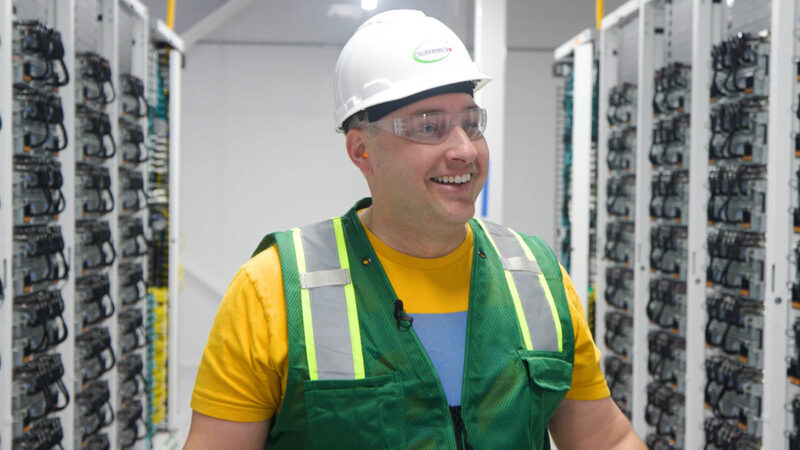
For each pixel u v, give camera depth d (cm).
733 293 344
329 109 739
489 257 123
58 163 317
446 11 718
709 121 354
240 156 734
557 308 123
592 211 500
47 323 314
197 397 112
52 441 309
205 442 110
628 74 457
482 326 116
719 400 339
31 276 302
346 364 108
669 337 399
